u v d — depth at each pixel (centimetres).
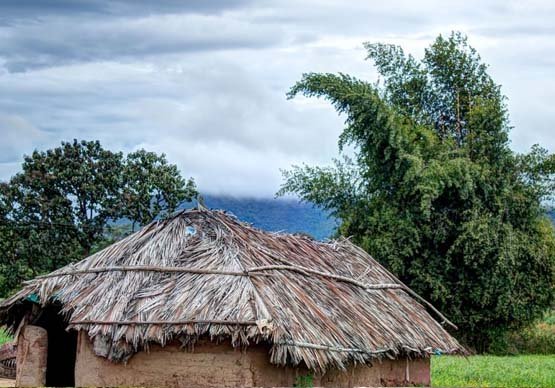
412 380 1642
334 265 1658
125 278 1422
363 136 3703
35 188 3897
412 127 3734
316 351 1289
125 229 4069
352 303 1530
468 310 3578
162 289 1373
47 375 1709
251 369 1323
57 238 3872
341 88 3669
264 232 1627
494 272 3438
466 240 3431
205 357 1330
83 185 3888
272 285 1391
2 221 3838
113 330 1319
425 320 1700
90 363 1389
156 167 4075
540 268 3544
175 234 1510
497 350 3619
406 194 3569
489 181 3547
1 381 1730
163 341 1288
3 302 1541
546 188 3638
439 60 3975
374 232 3603
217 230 1513
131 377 1355
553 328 4338
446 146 3703
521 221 3566
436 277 3528
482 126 3678
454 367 2505
